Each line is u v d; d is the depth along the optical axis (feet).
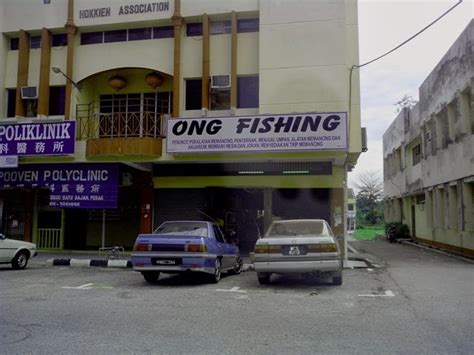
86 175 56.70
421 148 82.23
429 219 79.51
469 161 56.54
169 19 56.24
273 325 21.27
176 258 33.17
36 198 63.52
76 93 57.98
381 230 170.91
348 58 51.83
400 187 104.63
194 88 56.44
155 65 56.80
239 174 57.26
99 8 58.03
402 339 18.84
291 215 56.85
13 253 44.65
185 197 58.90
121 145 51.49
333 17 51.44
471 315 23.40
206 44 54.75
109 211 63.57
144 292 30.76
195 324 21.44
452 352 17.06
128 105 61.52
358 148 49.75
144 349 17.47
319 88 50.70
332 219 55.11
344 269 45.75
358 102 50.88
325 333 19.84
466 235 60.49
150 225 59.06
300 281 36.47
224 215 59.72
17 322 21.76
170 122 49.52
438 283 35.19
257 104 54.75
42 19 59.57
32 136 54.54
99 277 39.19
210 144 48.37
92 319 22.43
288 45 51.88
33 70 60.54
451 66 62.80
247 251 59.21
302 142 46.44
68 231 63.98
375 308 25.26
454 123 61.93
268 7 52.75
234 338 19.02
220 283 35.42
